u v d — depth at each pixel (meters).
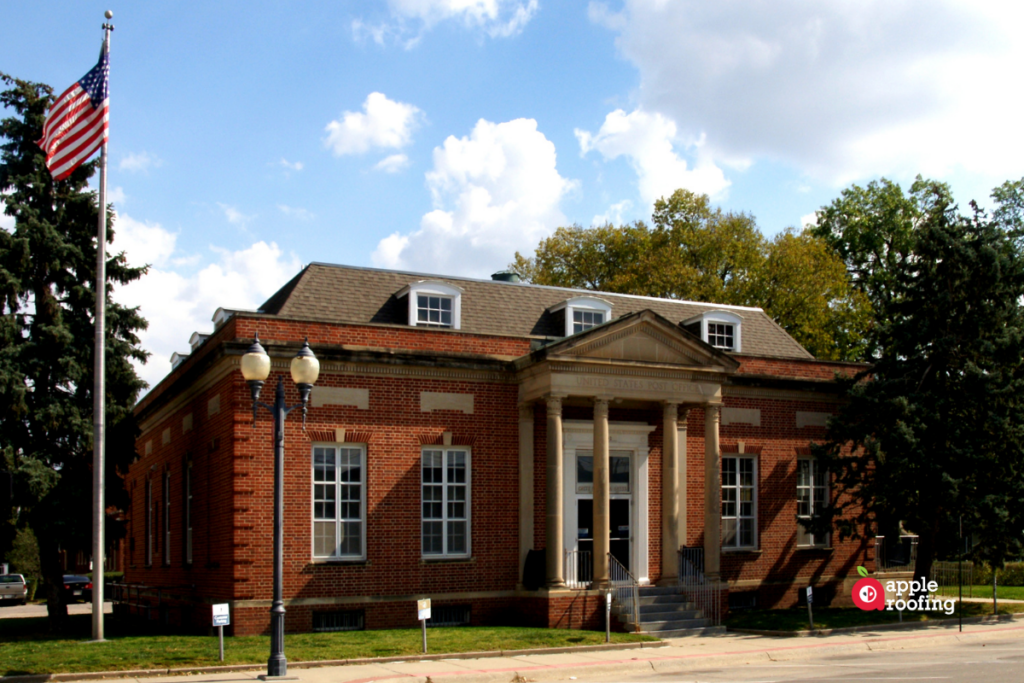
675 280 52.78
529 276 61.16
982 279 29.56
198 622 27.05
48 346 28.89
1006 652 22.81
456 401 27.73
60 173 24.73
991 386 28.20
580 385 27.09
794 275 53.81
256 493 25.02
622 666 20.53
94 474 23.45
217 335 27.28
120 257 30.94
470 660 20.81
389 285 30.36
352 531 26.23
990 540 28.77
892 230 59.28
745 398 32.34
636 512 29.86
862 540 31.38
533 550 27.77
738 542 31.92
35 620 32.84
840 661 21.55
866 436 28.98
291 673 18.86
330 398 26.19
